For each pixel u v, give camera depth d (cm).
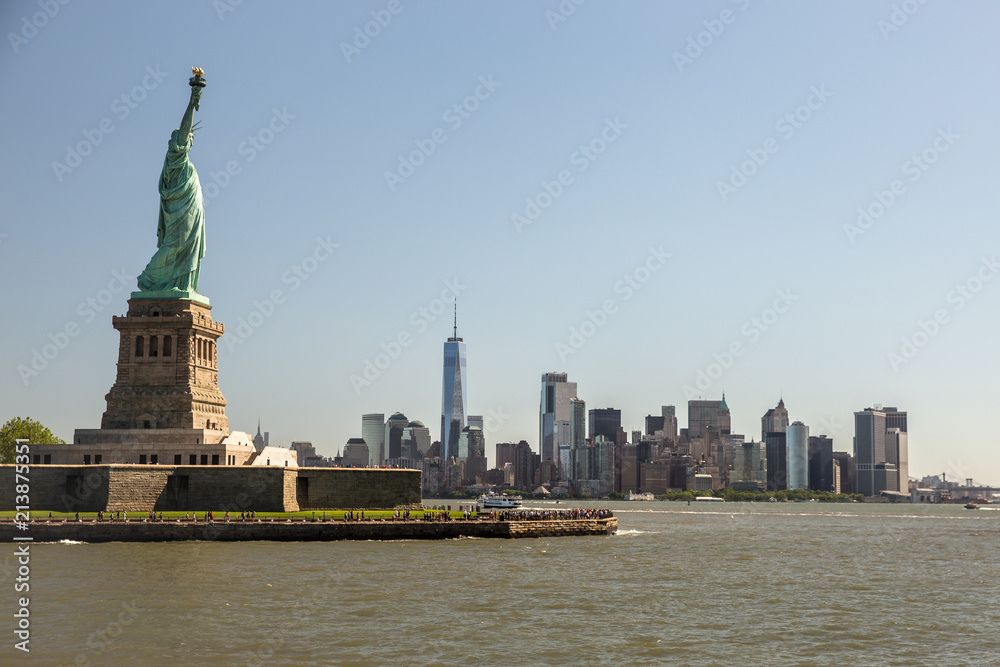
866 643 9975
